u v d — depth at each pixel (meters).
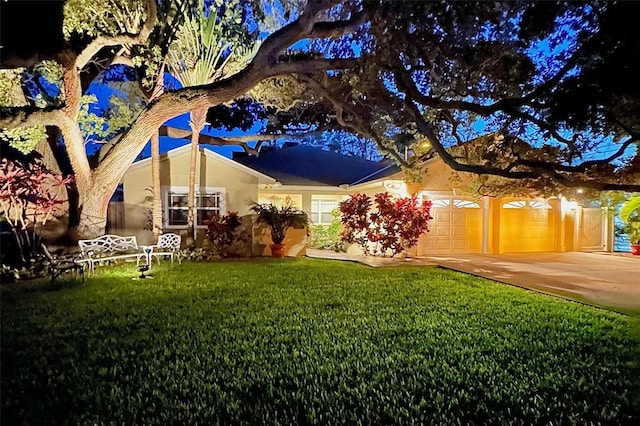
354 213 14.37
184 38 12.08
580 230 17.39
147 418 3.35
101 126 13.03
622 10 5.51
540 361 4.63
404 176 13.88
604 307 7.15
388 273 10.70
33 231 11.36
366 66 7.86
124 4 10.15
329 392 3.82
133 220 13.81
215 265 12.01
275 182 15.71
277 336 5.41
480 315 6.52
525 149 9.76
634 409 3.58
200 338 5.30
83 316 6.33
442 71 7.84
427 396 3.76
